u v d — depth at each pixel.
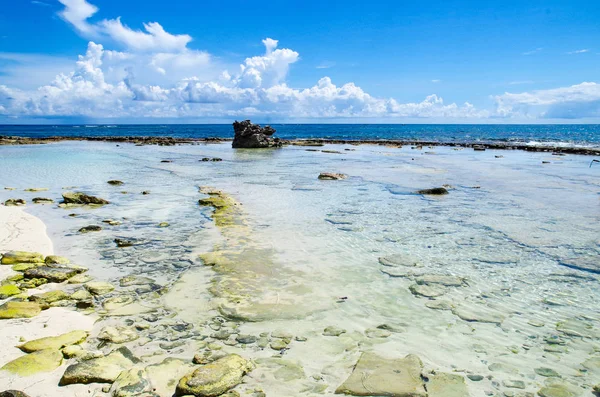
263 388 4.93
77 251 10.10
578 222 13.43
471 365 5.48
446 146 55.72
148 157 37.03
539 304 7.42
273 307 7.18
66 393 4.71
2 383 4.79
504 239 11.46
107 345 5.86
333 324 6.62
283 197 17.52
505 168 29.58
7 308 6.73
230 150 46.97
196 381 4.88
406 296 7.70
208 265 9.18
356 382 5.04
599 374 5.29
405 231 12.22
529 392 4.89
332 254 10.03
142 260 9.51
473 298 7.65
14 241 10.66
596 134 113.81
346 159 36.31
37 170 26.48
